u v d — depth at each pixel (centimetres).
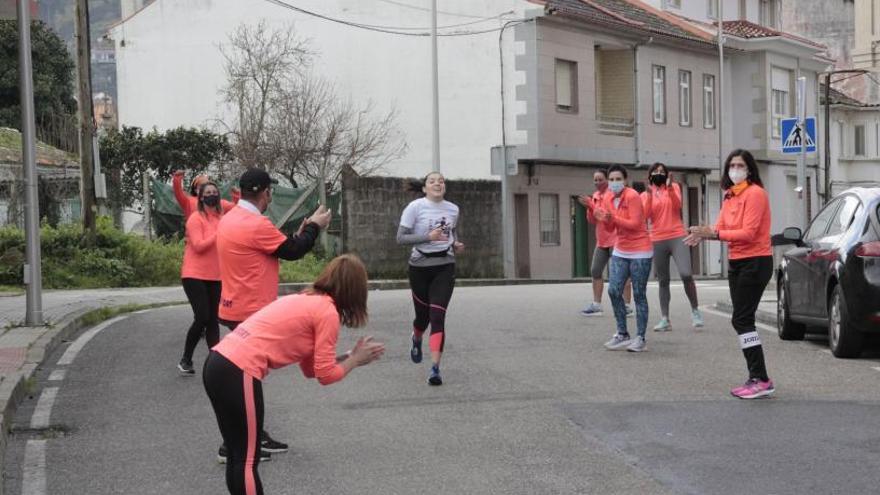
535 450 790
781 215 4788
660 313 1686
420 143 3662
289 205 2805
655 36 3853
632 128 3822
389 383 1059
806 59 4884
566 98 3578
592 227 3809
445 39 3584
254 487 583
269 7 3856
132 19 4038
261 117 3534
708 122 4338
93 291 2141
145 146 3209
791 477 704
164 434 870
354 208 2858
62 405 982
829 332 1230
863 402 944
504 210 3294
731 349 1270
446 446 808
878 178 5481
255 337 584
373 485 709
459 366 1149
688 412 909
